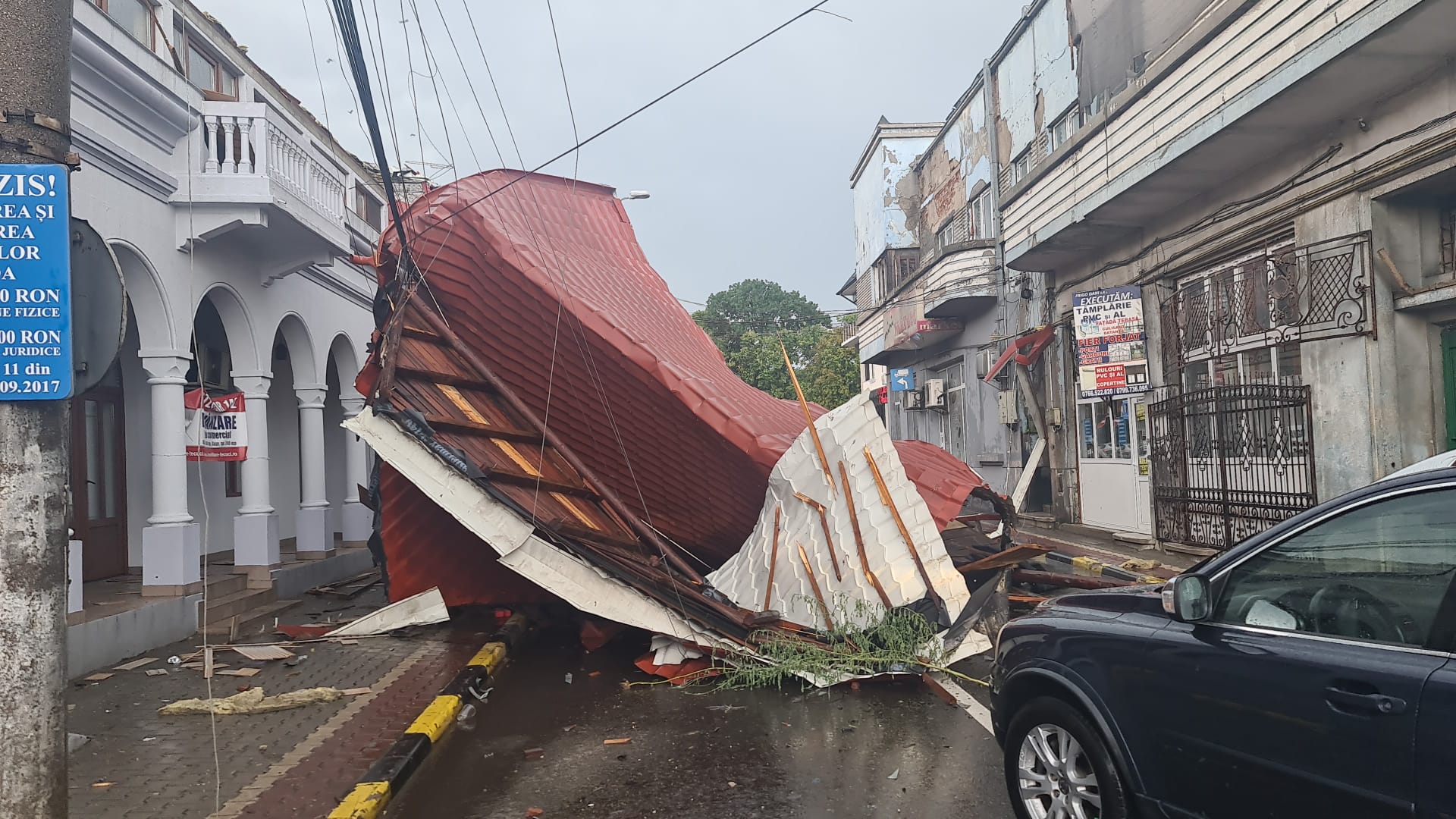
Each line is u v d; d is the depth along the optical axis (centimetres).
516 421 912
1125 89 1414
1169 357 1384
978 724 593
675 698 692
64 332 334
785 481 777
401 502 918
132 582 1042
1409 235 973
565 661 844
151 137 910
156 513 932
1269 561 325
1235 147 1102
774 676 704
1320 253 1033
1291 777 287
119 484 1105
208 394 1106
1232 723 307
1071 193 1455
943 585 711
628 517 895
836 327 5372
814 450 761
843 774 502
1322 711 280
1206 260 1280
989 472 2272
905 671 689
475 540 936
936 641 706
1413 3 775
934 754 533
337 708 645
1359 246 981
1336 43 862
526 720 640
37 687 329
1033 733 394
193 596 925
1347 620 294
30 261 333
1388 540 291
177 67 988
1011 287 2052
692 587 828
